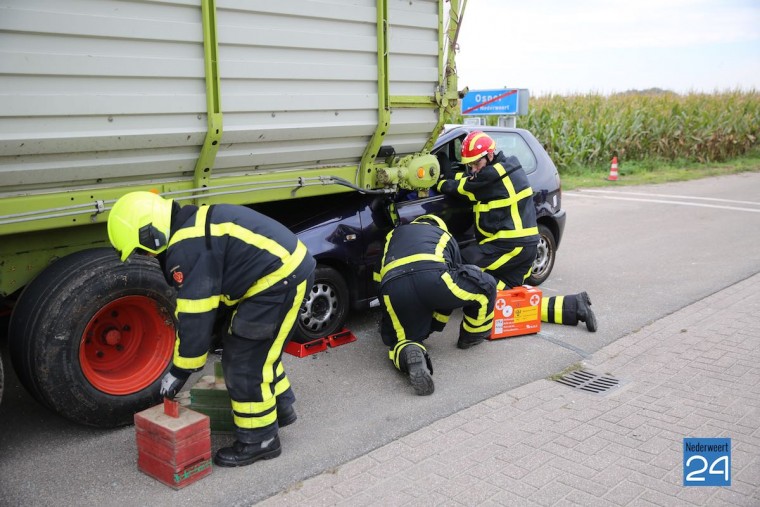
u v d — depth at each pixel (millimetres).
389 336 4867
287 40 4289
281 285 3428
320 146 4777
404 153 5500
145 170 3957
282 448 3713
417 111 5312
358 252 5336
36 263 3844
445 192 5762
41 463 3543
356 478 3410
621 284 7184
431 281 4555
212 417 3857
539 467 3506
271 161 4559
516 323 5516
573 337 5551
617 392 4469
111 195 3861
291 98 4398
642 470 3473
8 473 3443
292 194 4715
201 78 3945
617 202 13422
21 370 3605
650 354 5164
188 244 3250
